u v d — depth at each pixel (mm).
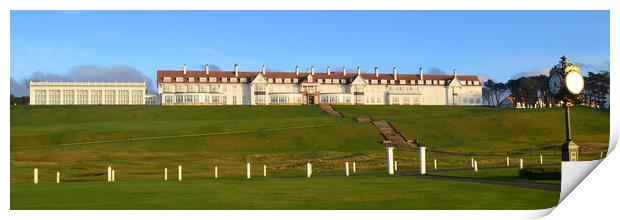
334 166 57406
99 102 169250
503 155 71000
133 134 96562
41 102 166500
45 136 92438
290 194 25078
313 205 21516
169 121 121000
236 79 178750
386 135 100125
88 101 168750
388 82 189125
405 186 27984
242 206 21188
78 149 78875
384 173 43750
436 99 193375
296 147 91250
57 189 28031
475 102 196625
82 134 94625
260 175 47094
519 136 101312
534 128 106500
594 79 159000
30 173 48938
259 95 176500
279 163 65188
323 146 92500
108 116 131375
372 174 42188
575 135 100750
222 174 49000
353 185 29172
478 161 58656
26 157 71250
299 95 174250
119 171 52562
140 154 76812
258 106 146375
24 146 87312
